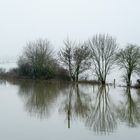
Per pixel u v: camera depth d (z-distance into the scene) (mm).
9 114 20156
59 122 17812
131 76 49750
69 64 58344
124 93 38094
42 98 30953
